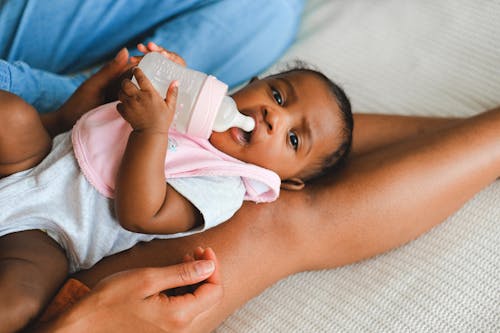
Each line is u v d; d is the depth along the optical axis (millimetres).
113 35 1514
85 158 992
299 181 1188
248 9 1529
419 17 1678
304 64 1567
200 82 974
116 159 996
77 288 939
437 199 1181
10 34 1379
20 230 958
